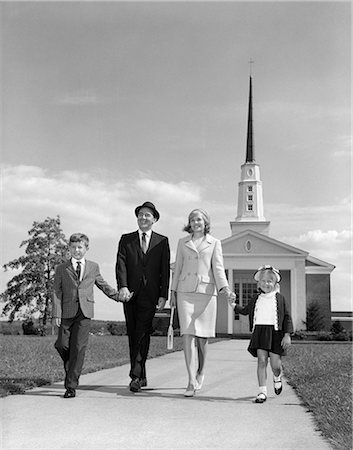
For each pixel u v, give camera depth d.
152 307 7.05
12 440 4.65
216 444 4.57
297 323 32.38
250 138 38.75
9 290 34.19
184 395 6.57
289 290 33.94
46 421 5.25
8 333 33.88
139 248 7.13
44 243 34.09
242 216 38.06
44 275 34.28
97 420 5.31
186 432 4.92
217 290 6.91
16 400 6.23
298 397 6.64
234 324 33.31
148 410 5.75
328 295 33.91
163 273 7.11
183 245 6.88
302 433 4.89
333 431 4.81
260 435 4.83
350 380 7.86
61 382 7.78
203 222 6.87
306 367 9.94
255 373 9.25
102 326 29.97
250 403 6.21
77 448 4.47
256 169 38.38
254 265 33.12
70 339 6.68
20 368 9.42
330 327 33.12
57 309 6.70
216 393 6.89
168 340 6.95
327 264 34.12
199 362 7.02
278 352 6.45
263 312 6.52
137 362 6.88
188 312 6.73
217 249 6.83
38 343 17.64
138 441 4.64
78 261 6.87
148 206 7.20
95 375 8.60
